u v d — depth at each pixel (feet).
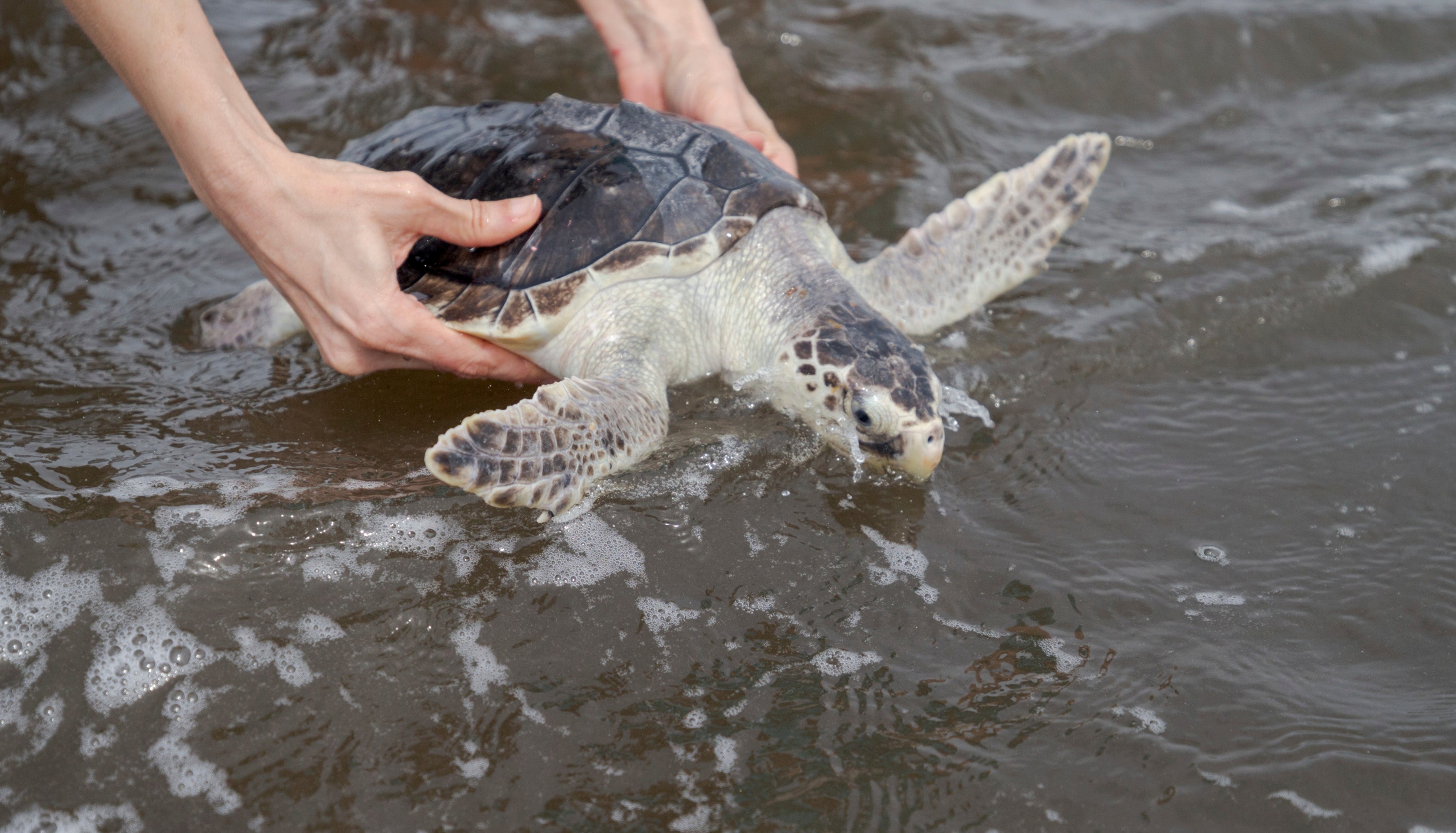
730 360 2.85
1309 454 2.72
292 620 2.39
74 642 2.34
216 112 2.44
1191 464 2.71
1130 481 2.67
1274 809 2.22
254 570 2.44
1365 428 2.77
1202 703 2.33
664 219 2.76
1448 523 2.59
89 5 2.36
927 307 2.96
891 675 2.37
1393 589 2.49
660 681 2.35
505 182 2.78
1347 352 2.93
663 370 2.77
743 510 2.59
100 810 2.20
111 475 2.55
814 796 2.23
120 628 2.36
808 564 2.52
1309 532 2.58
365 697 2.31
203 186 2.51
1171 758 2.27
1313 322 3.00
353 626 2.39
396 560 2.47
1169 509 2.62
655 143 2.85
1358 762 2.27
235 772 2.23
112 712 2.28
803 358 2.72
